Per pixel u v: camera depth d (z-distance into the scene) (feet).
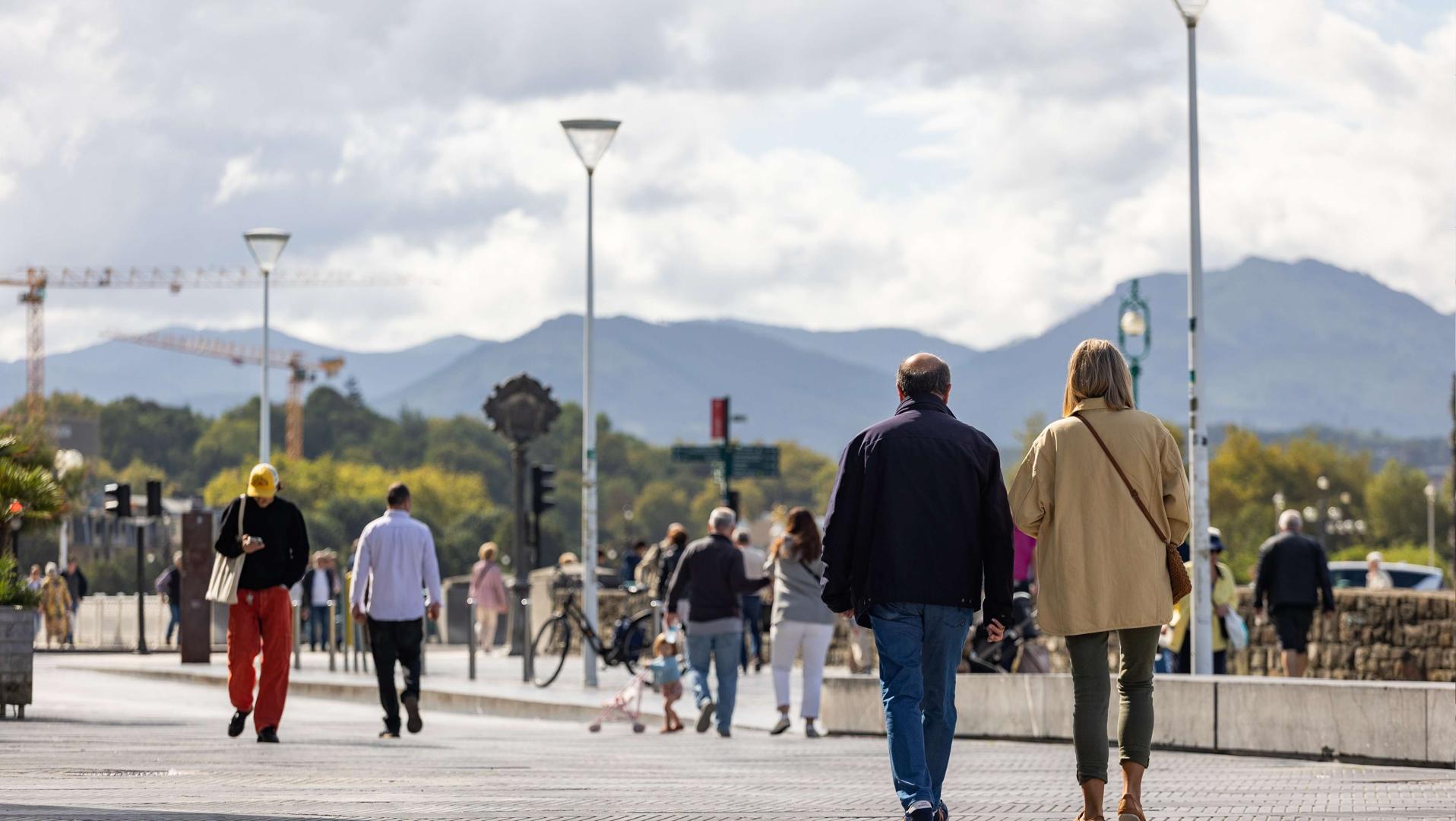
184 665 225.56
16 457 131.95
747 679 206.69
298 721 141.90
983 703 125.49
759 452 307.99
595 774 87.92
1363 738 100.53
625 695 144.15
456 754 102.01
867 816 64.85
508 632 276.41
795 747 119.14
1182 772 92.99
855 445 60.49
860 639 197.06
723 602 136.36
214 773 80.38
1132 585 59.77
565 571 279.90
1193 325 145.38
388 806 65.82
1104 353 62.18
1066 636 61.11
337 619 264.52
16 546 138.82
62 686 194.90
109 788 71.05
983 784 85.56
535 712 168.45
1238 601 183.01
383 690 119.03
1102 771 60.18
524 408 312.29
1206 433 143.74
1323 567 154.51
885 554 59.11
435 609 120.16
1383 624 171.94
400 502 120.26
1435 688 97.19
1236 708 107.24
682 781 83.35
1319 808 69.51
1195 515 141.28
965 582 59.26
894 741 58.08
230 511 109.40
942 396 62.03
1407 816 65.26
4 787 70.49
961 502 59.36
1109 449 60.70
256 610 109.70
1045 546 61.26
